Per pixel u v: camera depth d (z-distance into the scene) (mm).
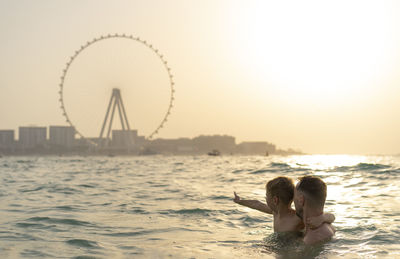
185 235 5797
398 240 4879
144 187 14281
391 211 7699
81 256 4531
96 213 8148
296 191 4867
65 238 5625
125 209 8688
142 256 4477
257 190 12562
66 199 10750
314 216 4746
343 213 7512
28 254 4672
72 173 24953
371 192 11070
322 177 16359
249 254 4395
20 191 13109
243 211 8078
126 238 5625
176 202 9844
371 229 5652
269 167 25031
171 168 31812
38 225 6730
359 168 19891
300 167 22766
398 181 13859
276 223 5367
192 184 15297
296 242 4777
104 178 19453
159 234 5914
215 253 4512
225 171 23844
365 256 4125
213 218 7340
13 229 6375
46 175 22719
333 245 4598
